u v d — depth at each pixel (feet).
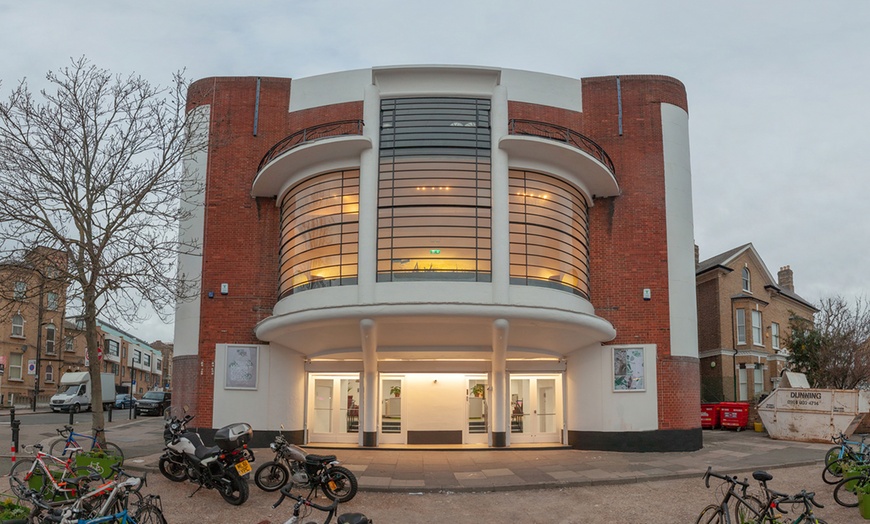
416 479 42.75
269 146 62.85
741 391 103.55
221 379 59.52
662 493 39.78
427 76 55.77
